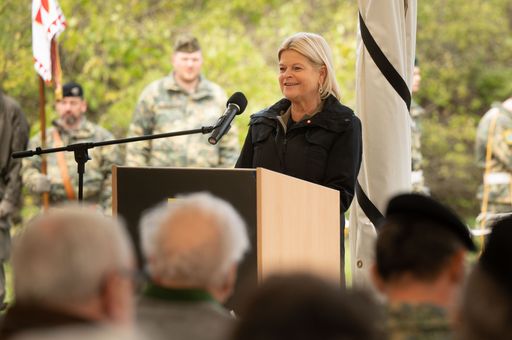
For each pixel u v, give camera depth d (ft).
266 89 88.28
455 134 109.91
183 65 53.31
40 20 49.24
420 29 111.04
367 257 33.40
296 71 30.94
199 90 53.83
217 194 23.93
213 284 17.35
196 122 53.36
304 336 12.16
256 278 23.67
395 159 33.19
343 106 31.12
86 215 14.23
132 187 24.34
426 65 110.93
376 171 33.22
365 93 33.37
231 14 97.45
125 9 90.12
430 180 109.70
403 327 16.67
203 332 16.97
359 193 33.58
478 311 15.97
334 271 28.50
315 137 30.68
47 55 49.24
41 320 13.84
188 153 53.21
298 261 24.47
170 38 93.56
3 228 51.93
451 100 115.75
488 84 114.52
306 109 31.22
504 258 16.34
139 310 17.17
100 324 13.87
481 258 16.67
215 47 89.15
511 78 114.52
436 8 111.45
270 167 31.01
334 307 12.26
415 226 17.22
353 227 34.14
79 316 13.92
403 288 17.03
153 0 99.81
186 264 17.11
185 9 96.63
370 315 12.73
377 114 33.14
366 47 33.24
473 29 111.45
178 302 17.20
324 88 31.22
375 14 33.14
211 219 17.30
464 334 16.10
